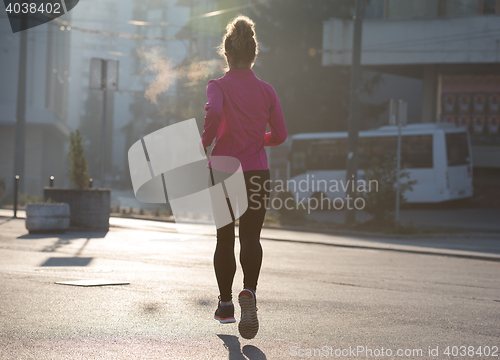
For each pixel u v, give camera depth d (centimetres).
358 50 3788
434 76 5725
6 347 668
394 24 5297
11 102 9169
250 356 656
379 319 911
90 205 2770
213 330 782
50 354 644
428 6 5700
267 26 7331
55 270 1367
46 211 2475
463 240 3050
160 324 809
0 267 1384
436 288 1325
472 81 5703
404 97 7819
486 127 5669
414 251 2403
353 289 1255
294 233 3288
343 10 7256
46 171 9950
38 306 912
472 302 1125
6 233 2466
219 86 674
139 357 639
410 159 5147
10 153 8994
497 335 820
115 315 861
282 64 7244
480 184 5516
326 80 7219
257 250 689
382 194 3544
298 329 814
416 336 796
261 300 1060
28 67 9169
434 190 5034
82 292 1054
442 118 5784
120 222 3381
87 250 1891
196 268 1511
